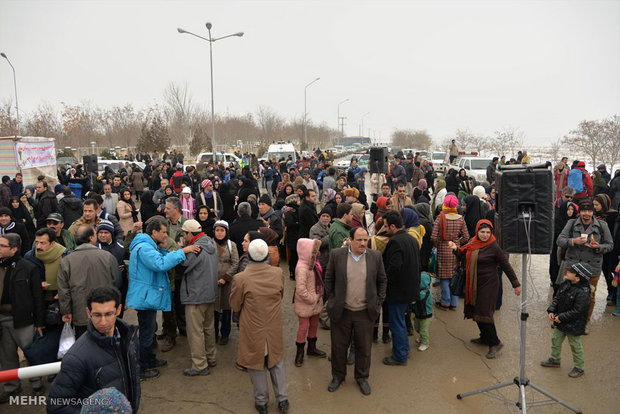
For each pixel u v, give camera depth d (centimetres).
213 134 2572
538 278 862
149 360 505
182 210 940
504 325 634
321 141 8650
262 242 435
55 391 269
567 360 530
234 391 469
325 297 623
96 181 1834
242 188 1120
